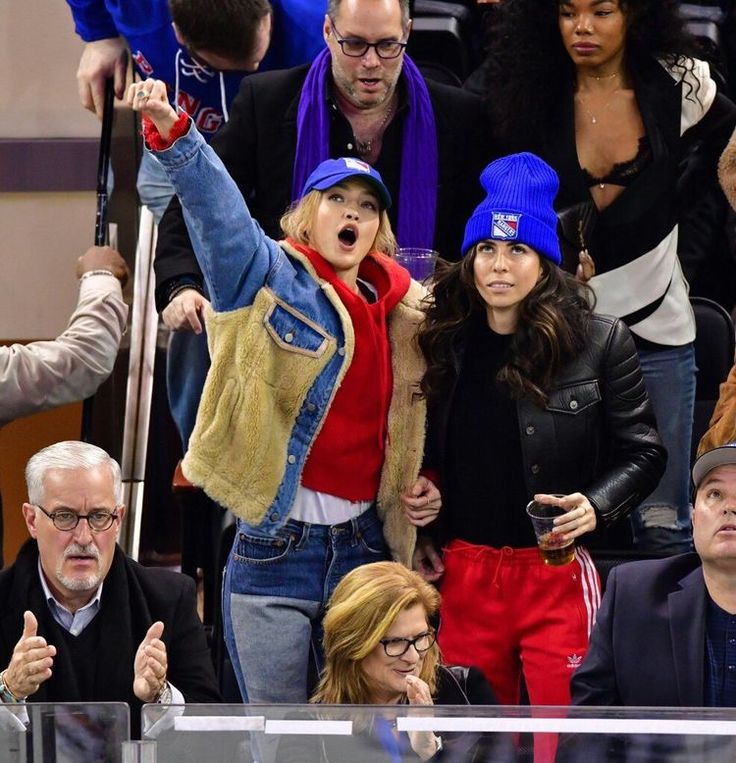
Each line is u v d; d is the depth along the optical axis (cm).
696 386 2028
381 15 1772
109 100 2298
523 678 1622
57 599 1531
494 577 1592
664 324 1867
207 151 1486
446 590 1617
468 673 1494
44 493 1505
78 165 2762
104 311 2012
